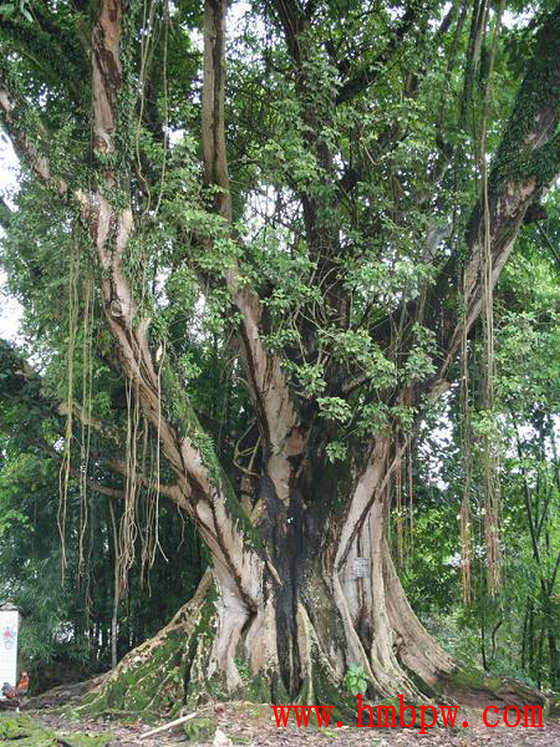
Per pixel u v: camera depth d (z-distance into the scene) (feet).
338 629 38.34
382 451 40.27
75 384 40.24
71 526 53.16
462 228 39.86
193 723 31.12
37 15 37.32
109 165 32.04
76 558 51.42
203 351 47.24
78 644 53.01
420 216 38.88
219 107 35.63
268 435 40.75
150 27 32.68
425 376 38.55
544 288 44.98
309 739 30.86
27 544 53.57
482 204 39.93
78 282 36.55
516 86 47.96
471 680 39.19
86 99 35.53
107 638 54.39
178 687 36.35
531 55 42.50
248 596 38.06
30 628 49.52
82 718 34.91
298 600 38.55
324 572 39.60
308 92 40.40
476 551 48.62
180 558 53.83
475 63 38.93
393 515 48.49
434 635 60.34
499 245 39.78
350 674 36.50
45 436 44.09
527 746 30.83
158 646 38.14
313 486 41.47
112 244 31.83
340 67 44.21
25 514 53.16
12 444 49.47
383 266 36.17
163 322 33.35
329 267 41.01
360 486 40.42
